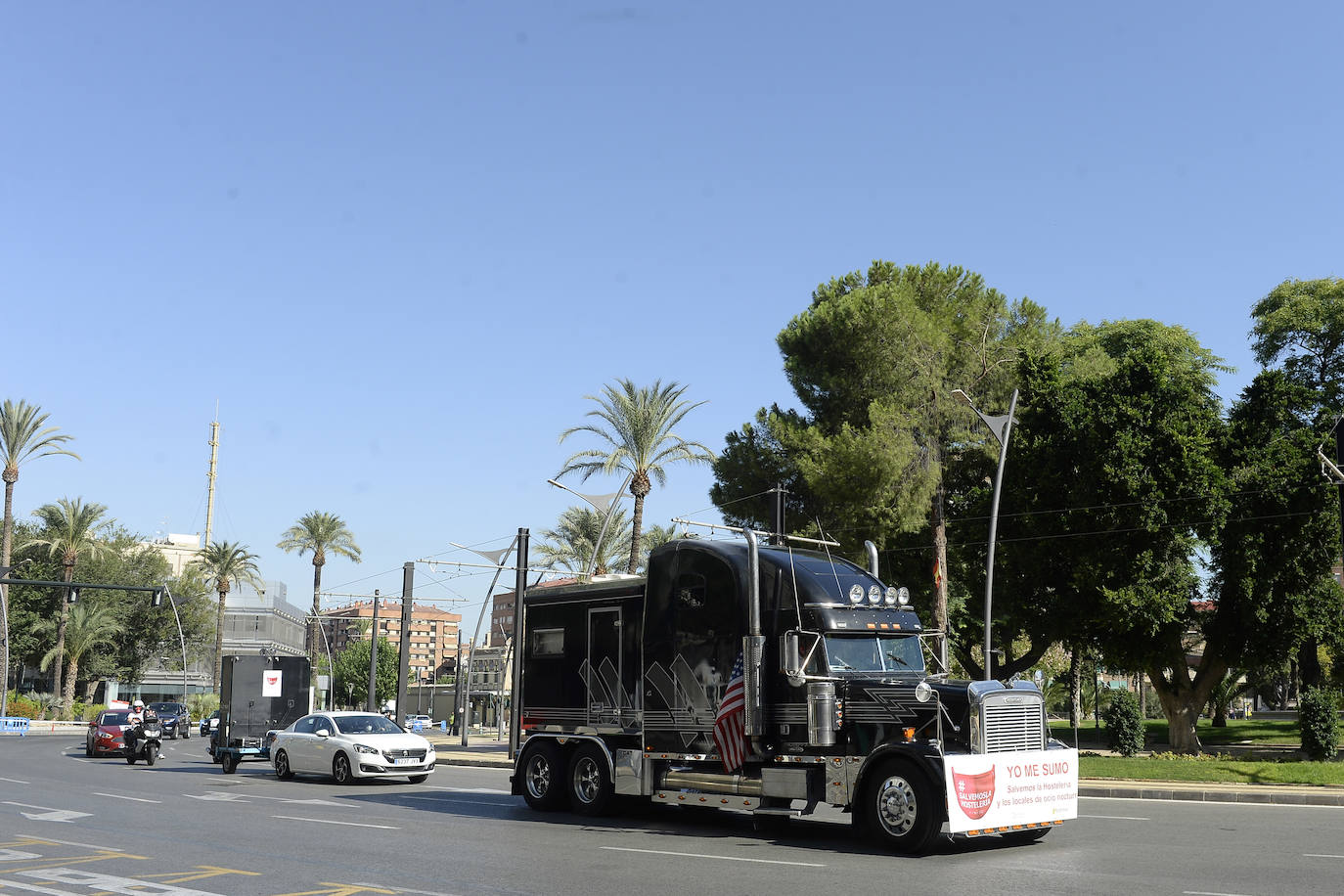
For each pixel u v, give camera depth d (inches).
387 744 934.4
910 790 498.9
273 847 515.5
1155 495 1258.6
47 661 3016.7
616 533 2212.1
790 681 550.9
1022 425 1387.8
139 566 3590.1
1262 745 1584.6
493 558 1354.6
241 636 4881.9
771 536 639.8
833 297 1566.2
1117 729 1272.1
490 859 475.2
